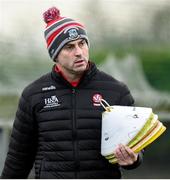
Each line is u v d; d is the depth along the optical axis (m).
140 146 12.16
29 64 39.12
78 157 12.68
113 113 12.41
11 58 38.81
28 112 13.19
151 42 42.38
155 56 40.84
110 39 42.12
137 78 39.44
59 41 12.89
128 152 12.07
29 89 13.23
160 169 32.84
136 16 44.19
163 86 39.09
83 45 12.91
